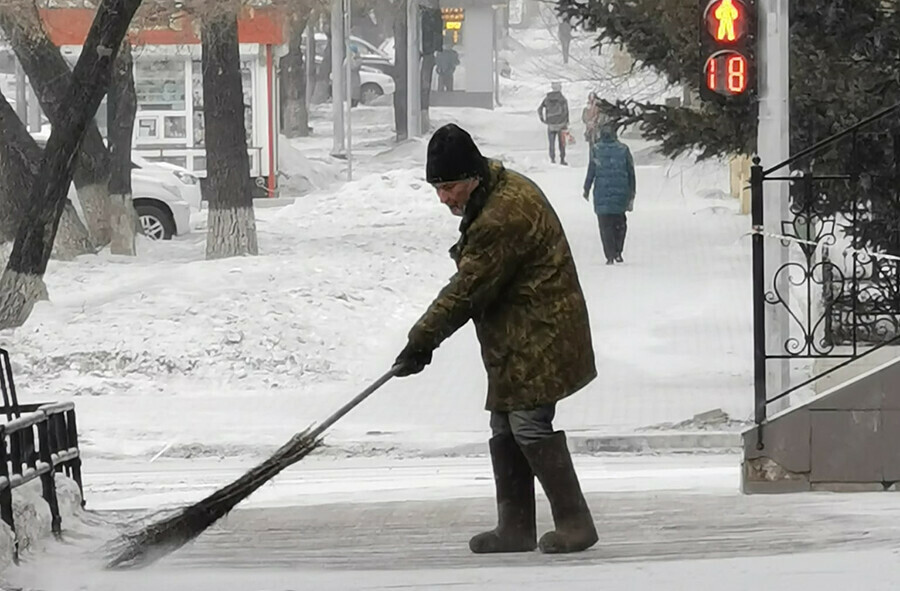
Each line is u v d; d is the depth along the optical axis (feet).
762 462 92.38
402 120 542.16
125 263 265.75
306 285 223.92
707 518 81.30
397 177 361.92
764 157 113.09
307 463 148.36
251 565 69.36
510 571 62.13
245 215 269.64
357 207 347.77
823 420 91.61
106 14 197.88
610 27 175.52
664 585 56.24
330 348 199.82
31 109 478.59
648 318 222.89
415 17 525.34
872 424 91.25
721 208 340.80
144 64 380.17
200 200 352.49
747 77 112.57
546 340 66.95
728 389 178.60
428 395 181.68
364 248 277.44
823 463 91.76
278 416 170.50
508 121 594.65
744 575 57.98
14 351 189.78
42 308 207.31
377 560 69.67
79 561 70.54
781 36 112.16
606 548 70.49
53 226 200.75
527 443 68.23
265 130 400.67
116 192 279.90
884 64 165.27
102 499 122.62
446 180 66.18
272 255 264.72
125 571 67.92
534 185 67.62
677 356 198.80
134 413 172.04
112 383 185.06
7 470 71.82
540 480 69.00
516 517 70.79
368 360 199.21
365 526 85.35
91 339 192.24
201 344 192.85
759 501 87.97
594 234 306.76
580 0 182.19
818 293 133.90
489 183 66.95
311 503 101.24
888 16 164.76
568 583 57.52
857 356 95.45
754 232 95.61
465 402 177.37
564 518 69.36
